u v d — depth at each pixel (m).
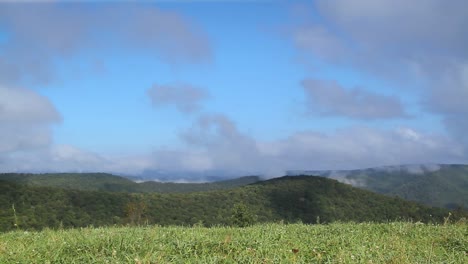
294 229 12.21
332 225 13.16
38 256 8.09
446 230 11.09
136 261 7.03
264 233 10.77
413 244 9.52
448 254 8.23
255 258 7.38
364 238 9.91
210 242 8.72
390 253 7.94
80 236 10.79
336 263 7.25
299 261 7.35
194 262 7.25
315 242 9.23
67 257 7.97
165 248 8.26
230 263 7.25
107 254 8.16
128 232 11.31
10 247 9.33
